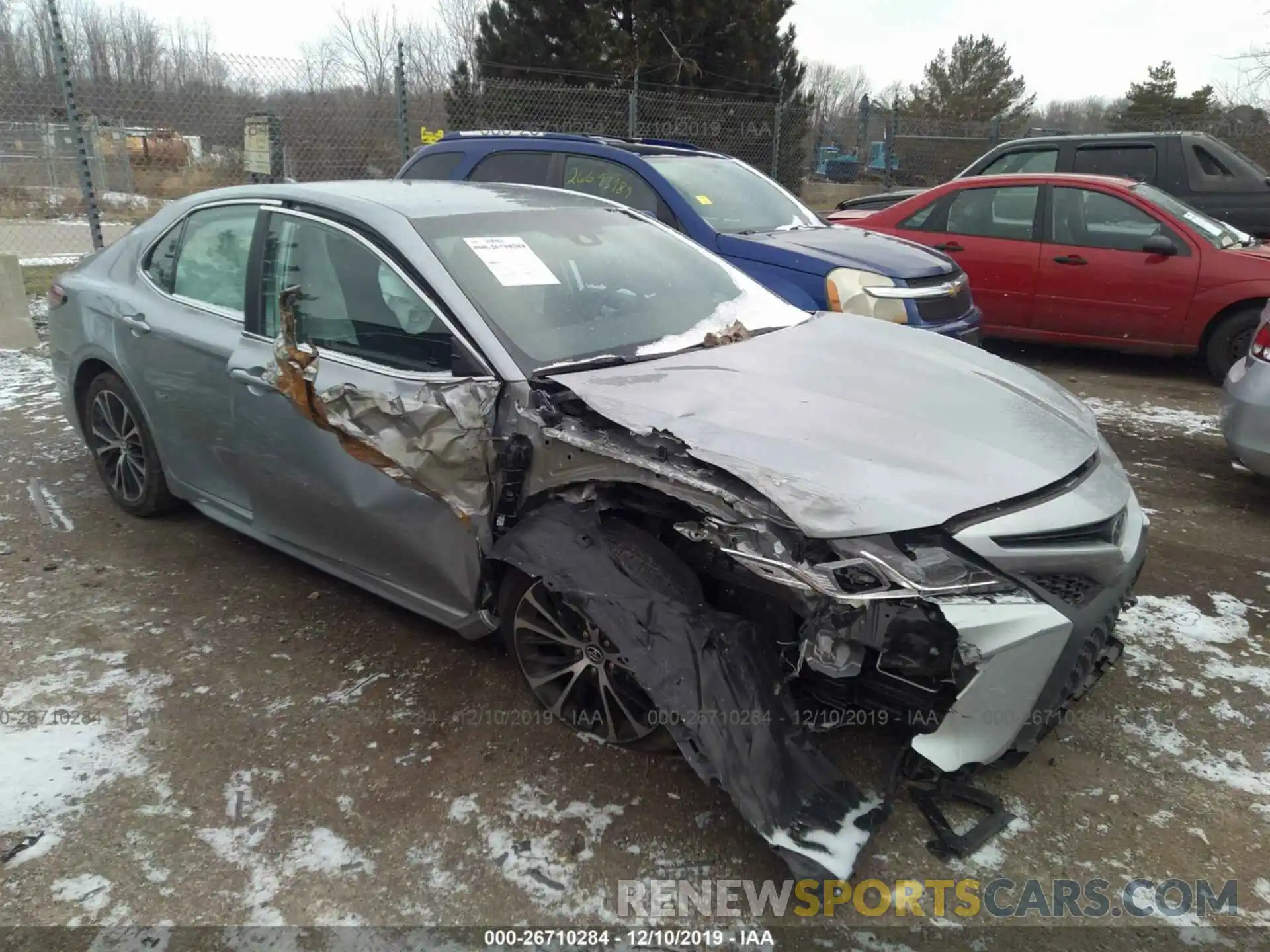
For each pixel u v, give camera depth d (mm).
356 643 3406
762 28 21828
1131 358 8250
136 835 2479
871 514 2240
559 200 3918
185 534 4324
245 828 2508
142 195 11234
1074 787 2676
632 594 2473
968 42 40625
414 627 3518
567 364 2900
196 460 3871
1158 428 6117
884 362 3219
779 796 2248
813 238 6168
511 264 3225
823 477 2346
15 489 4816
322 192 3486
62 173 11508
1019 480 2463
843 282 5500
